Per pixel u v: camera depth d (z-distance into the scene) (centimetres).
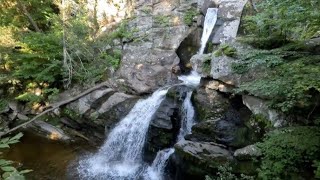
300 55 645
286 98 616
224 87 823
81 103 1117
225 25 1158
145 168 884
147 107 984
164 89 1055
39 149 1030
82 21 1314
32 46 1212
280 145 568
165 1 1466
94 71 1216
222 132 758
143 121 945
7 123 1190
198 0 1410
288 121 643
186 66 1253
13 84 1298
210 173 663
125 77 1183
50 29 1459
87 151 1020
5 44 1247
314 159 536
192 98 900
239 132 738
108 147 1009
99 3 1535
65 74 1188
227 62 805
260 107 697
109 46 1348
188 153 706
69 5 1441
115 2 1516
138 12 1462
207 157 684
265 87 623
